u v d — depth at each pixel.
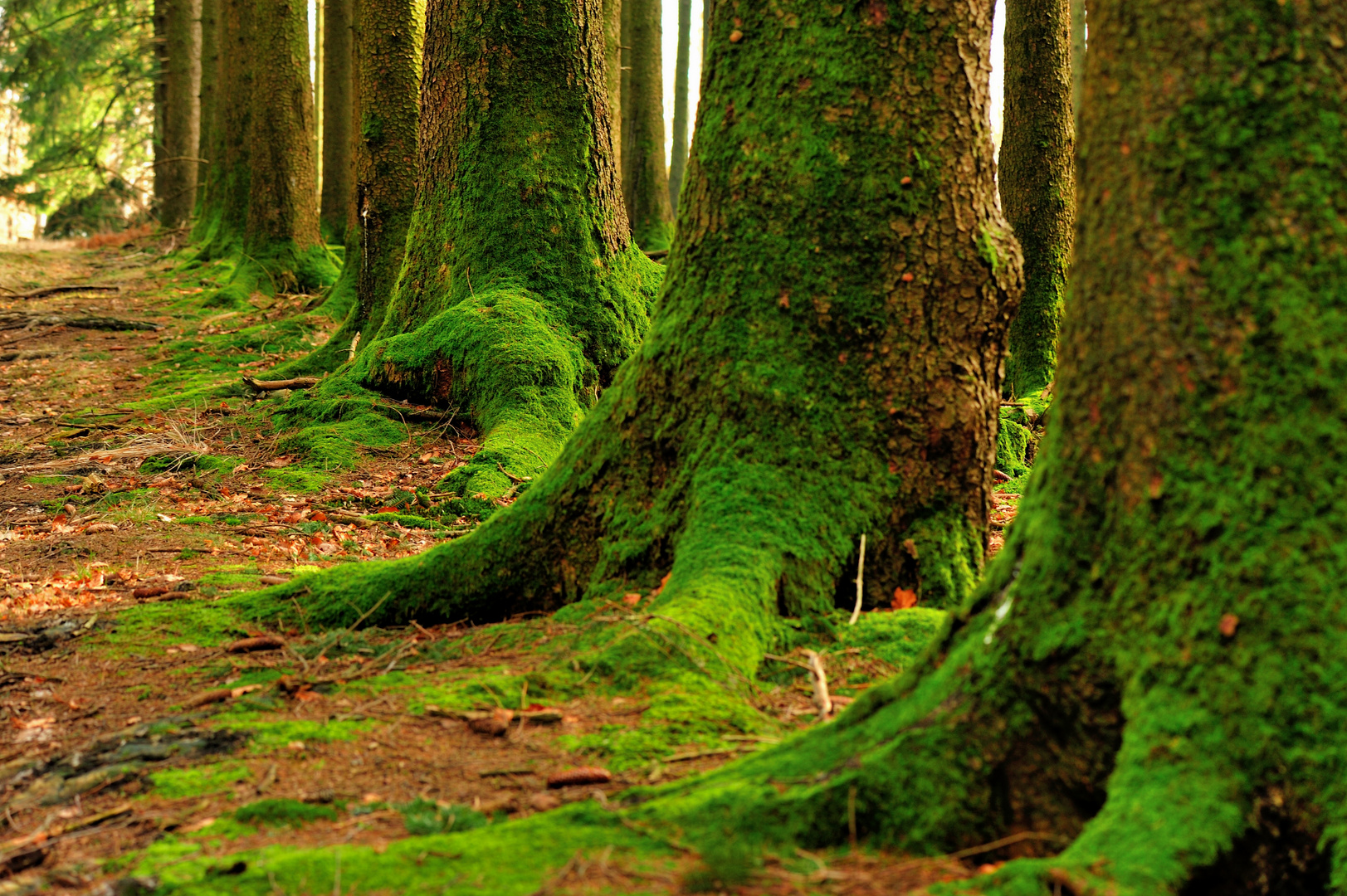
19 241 30.38
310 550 6.72
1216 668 2.34
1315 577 2.31
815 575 4.29
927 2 4.57
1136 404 2.56
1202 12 2.54
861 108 4.58
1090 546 2.61
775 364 4.54
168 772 3.23
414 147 11.84
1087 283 2.72
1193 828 2.18
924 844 2.49
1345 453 2.36
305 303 15.94
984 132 4.71
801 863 2.42
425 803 2.88
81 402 11.50
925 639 4.09
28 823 2.96
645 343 4.89
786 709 3.66
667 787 2.86
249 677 4.21
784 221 4.61
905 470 4.53
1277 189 2.46
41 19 31.73
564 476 4.93
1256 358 2.43
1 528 7.24
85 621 5.00
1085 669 2.53
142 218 33.72
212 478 8.52
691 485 4.54
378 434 9.12
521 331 9.20
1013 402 10.73
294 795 3.01
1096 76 2.76
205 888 2.40
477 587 4.90
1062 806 2.53
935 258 4.55
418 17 11.90
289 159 17.36
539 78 9.84
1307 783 2.20
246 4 19.39
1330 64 2.48
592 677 3.78
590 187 10.01
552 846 2.54
